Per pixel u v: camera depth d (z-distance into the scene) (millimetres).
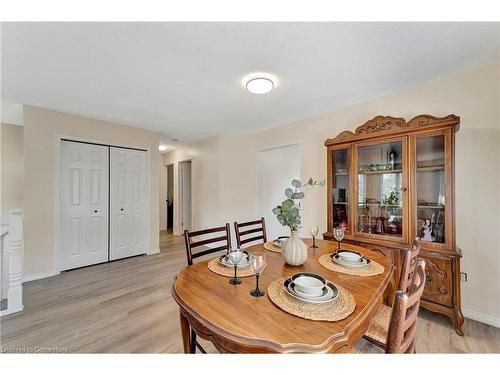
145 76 2098
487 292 1873
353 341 820
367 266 1399
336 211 2535
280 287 1113
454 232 1781
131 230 3775
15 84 2262
